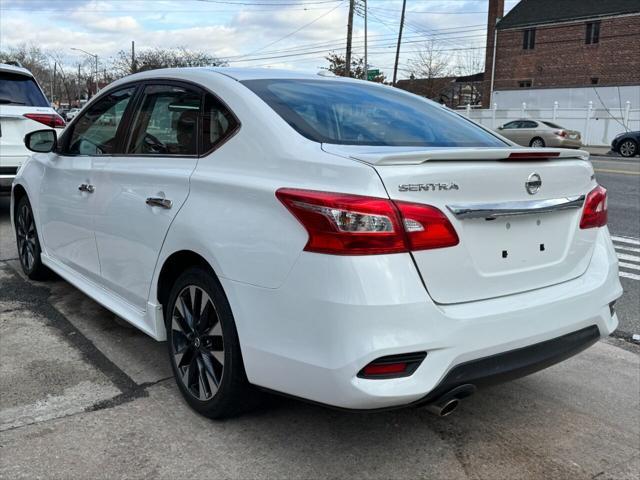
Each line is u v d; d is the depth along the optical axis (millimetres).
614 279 3033
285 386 2453
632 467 2729
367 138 2842
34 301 4688
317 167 2426
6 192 7336
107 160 3717
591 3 37531
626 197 11273
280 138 2660
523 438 2943
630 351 4152
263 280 2463
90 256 3889
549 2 39719
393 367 2248
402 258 2271
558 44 38406
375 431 2945
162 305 3219
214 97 3051
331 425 2977
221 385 2783
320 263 2279
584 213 2926
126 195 3393
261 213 2512
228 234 2621
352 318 2211
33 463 2588
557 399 3377
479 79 57875
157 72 3584
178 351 3098
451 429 3000
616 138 22406
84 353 3742
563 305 2689
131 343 3914
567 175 2816
